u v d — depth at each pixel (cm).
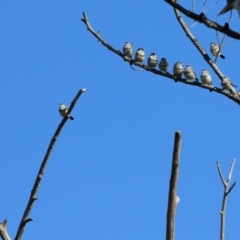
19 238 764
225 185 930
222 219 904
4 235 779
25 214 770
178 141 721
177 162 719
